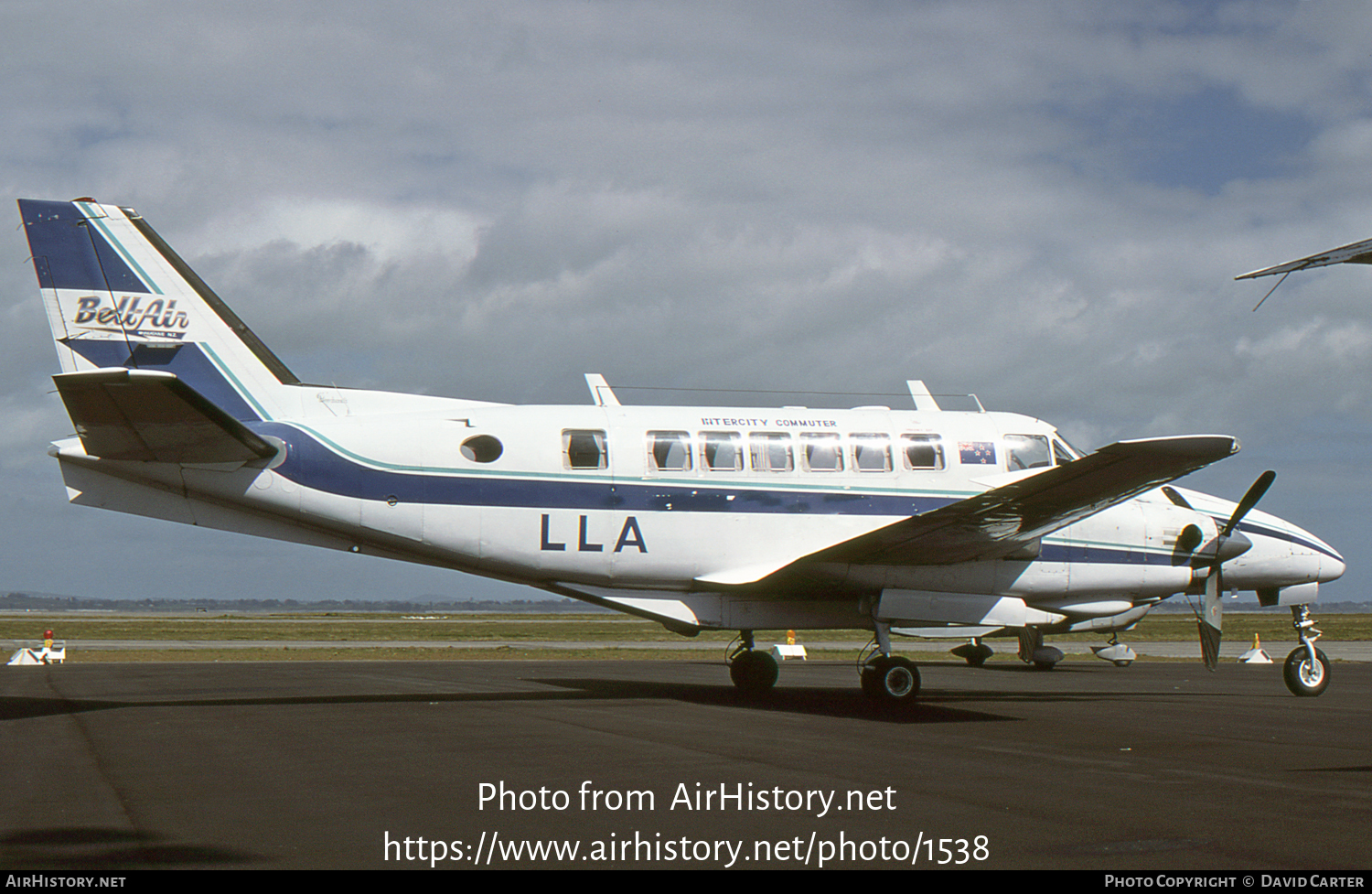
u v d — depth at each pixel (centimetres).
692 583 1324
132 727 1049
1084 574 1360
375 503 1238
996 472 1407
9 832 586
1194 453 1034
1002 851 559
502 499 1266
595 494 1287
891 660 1304
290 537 1255
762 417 1362
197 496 1217
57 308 1232
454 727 1038
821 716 1166
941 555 1297
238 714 1166
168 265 1270
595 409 1325
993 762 833
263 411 1278
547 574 1291
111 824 607
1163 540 1389
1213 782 748
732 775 768
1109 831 599
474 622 8788
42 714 1173
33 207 1234
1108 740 972
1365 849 560
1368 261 668
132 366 1248
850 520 1350
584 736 978
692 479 1313
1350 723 1138
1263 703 1389
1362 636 5591
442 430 1265
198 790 707
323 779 748
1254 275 722
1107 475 1092
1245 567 1478
